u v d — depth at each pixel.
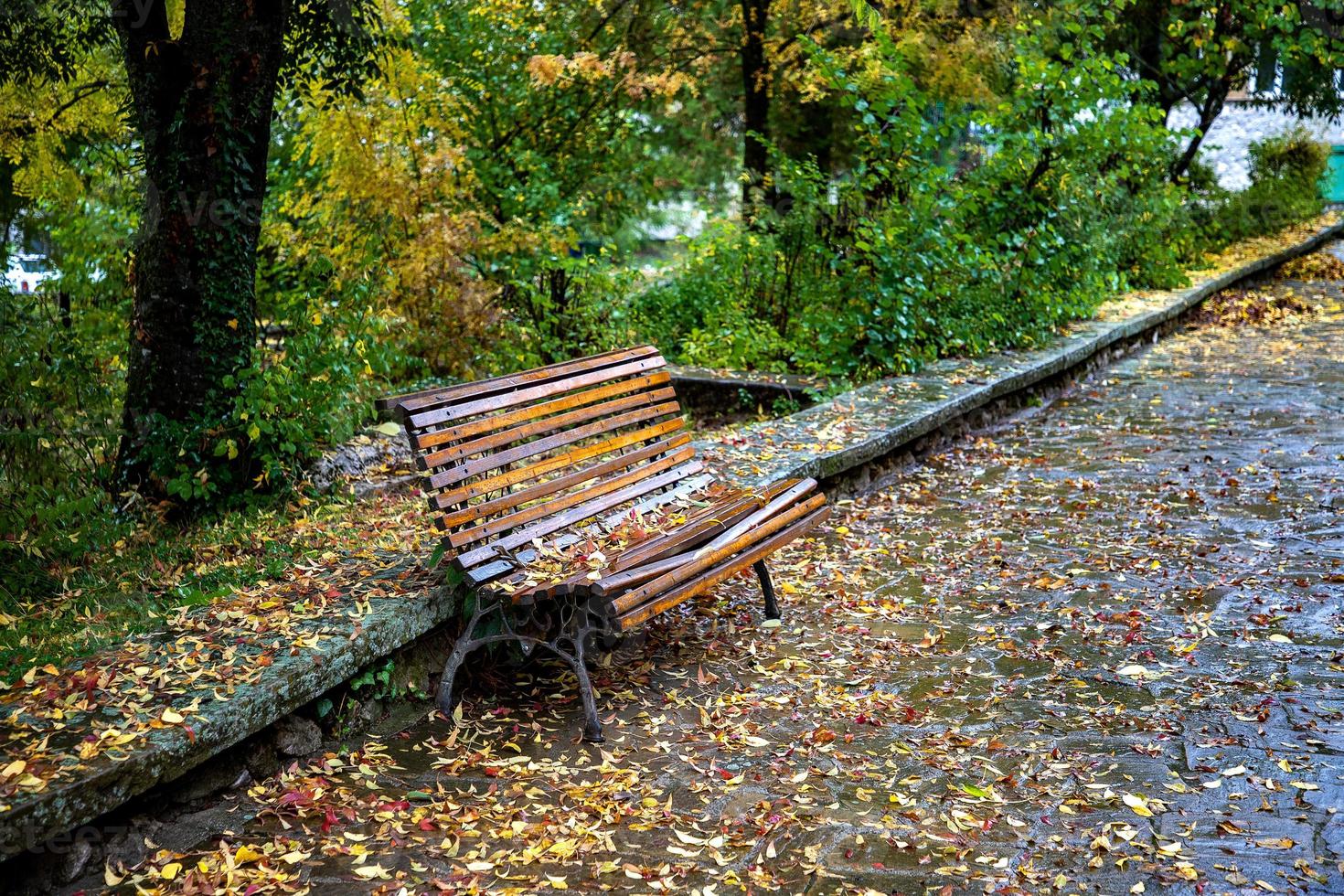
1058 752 3.92
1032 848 3.35
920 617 5.26
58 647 4.14
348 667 3.97
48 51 8.14
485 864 3.33
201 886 3.20
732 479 6.23
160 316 6.19
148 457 6.16
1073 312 11.77
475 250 10.06
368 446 7.09
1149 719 4.13
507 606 4.35
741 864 3.33
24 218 11.76
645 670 4.75
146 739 3.30
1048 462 7.94
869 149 10.43
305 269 9.61
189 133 6.08
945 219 10.22
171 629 4.17
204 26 6.00
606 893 3.20
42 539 5.30
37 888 3.12
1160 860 3.25
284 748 3.86
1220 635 4.86
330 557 4.96
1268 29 18.14
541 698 4.52
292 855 3.36
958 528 6.55
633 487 5.20
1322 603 5.11
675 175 21.77
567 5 15.05
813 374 10.03
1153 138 11.40
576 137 14.21
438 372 9.65
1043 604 5.32
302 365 6.53
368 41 8.06
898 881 3.21
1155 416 9.17
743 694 4.50
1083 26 11.99
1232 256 18.91
